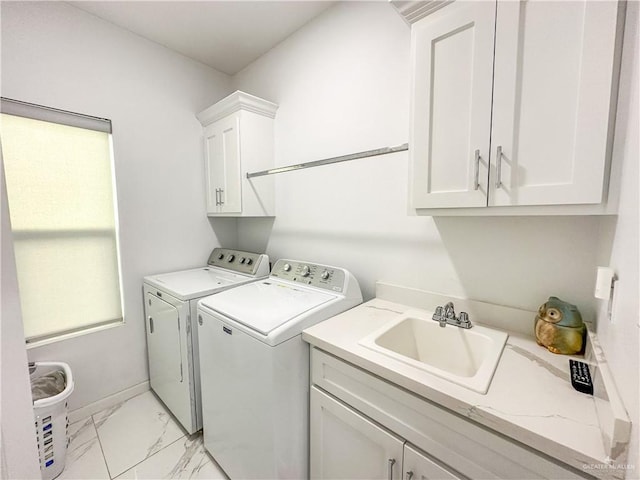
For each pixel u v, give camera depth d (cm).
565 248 110
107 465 154
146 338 218
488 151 94
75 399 187
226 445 141
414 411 89
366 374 101
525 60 86
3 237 57
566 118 81
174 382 179
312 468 128
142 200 212
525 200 89
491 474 75
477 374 87
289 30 201
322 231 196
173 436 175
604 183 77
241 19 189
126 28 197
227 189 222
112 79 193
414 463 89
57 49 170
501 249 125
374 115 162
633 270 57
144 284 211
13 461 60
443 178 105
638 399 50
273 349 110
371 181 167
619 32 73
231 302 143
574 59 78
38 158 168
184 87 232
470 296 135
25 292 168
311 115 197
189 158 238
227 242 268
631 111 70
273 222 233
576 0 77
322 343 114
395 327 129
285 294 155
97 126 188
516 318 121
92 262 192
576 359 96
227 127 215
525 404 75
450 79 101
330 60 182
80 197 185
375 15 158
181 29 199
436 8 102
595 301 102
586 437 64
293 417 121
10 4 154
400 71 150
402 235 156
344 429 112
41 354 173
